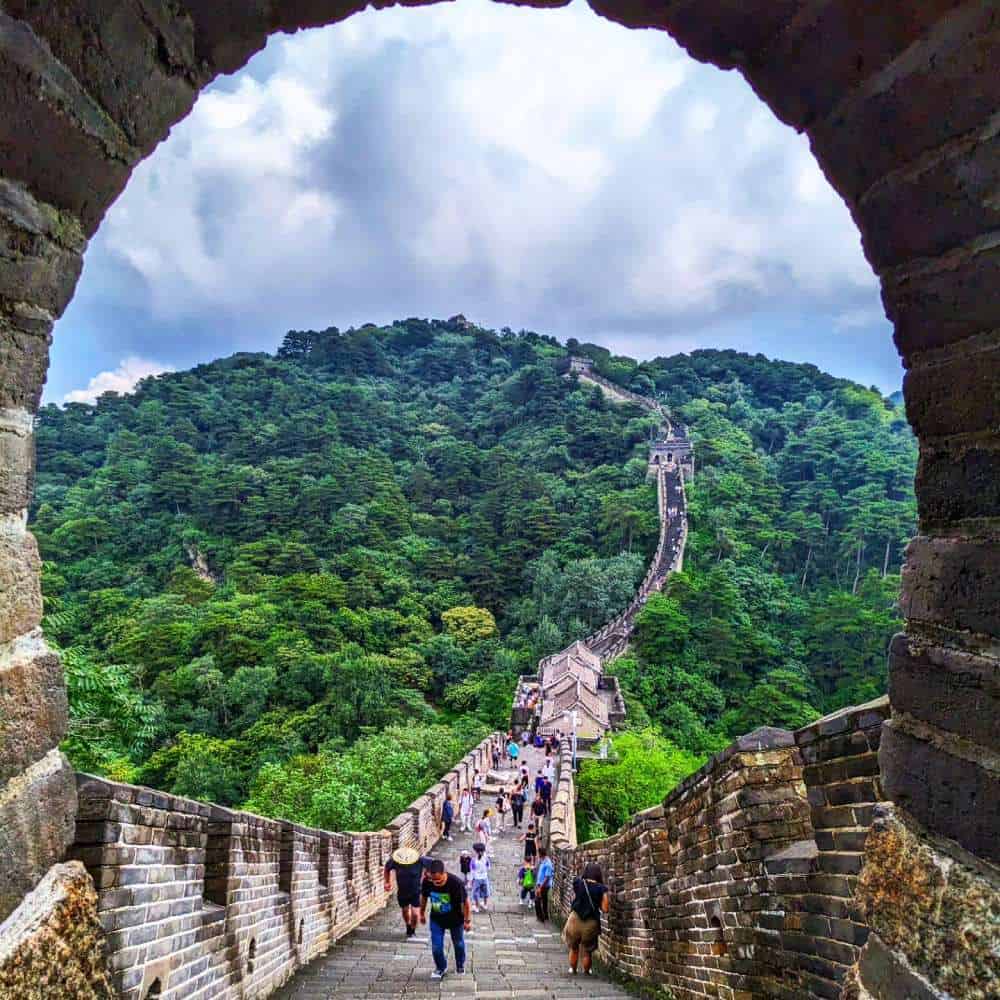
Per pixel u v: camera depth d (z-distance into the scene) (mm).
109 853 3342
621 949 6957
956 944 1689
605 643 53312
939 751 1819
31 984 1675
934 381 1873
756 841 3949
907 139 1812
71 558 63688
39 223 1759
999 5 1509
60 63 1623
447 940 9047
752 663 53656
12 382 1761
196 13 1920
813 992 3365
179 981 4172
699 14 2096
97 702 8148
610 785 20078
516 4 2293
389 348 140250
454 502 82312
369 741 22406
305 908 7309
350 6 2145
